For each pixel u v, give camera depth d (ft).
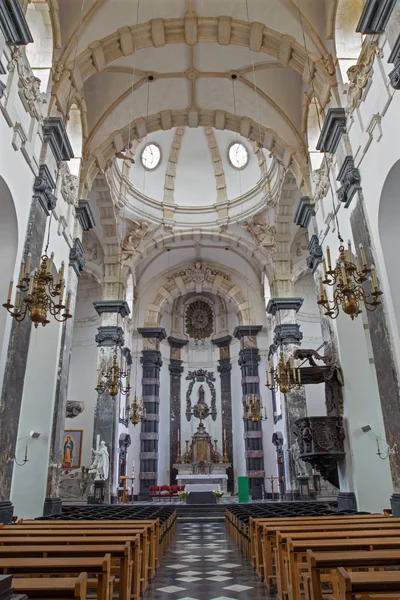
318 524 19.99
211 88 48.60
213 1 38.83
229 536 38.99
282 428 69.10
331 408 40.04
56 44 37.04
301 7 38.42
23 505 34.78
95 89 47.16
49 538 15.74
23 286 21.84
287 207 64.54
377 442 35.04
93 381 70.18
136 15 39.24
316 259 43.24
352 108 33.35
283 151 49.83
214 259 86.58
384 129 27.63
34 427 36.88
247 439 78.43
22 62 28.94
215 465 80.69
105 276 68.03
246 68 46.39
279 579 17.04
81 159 46.14
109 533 17.88
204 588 19.52
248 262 83.66
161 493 75.25
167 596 18.08
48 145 33.35
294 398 62.64
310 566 10.65
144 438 78.69
